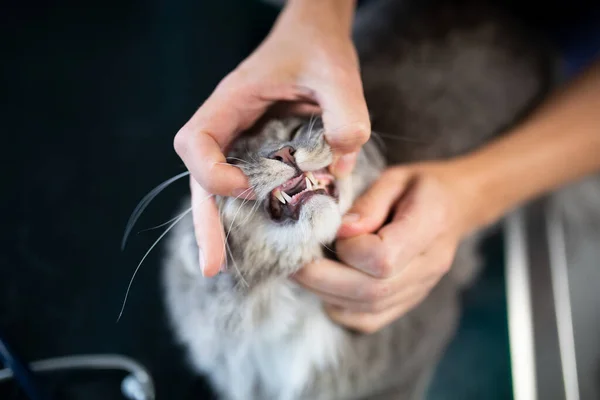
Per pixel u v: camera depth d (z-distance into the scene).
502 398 0.51
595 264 0.58
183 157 0.35
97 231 0.47
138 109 0.49
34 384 0.40
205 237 0.35
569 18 0.61
